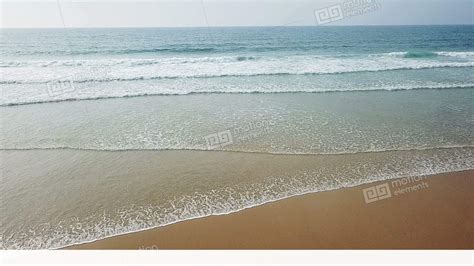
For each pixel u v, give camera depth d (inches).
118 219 153.2
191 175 192.4
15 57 618.2
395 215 154.6
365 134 253.3
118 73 486.3
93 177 190.9
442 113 307.4
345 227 146.5
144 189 177.6
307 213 155.7
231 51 788.0
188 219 152.2
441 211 157.9
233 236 140.8
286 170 197.5
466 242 138.6
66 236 143.3
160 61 589.0
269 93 381.1
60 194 174.1
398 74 509.4
